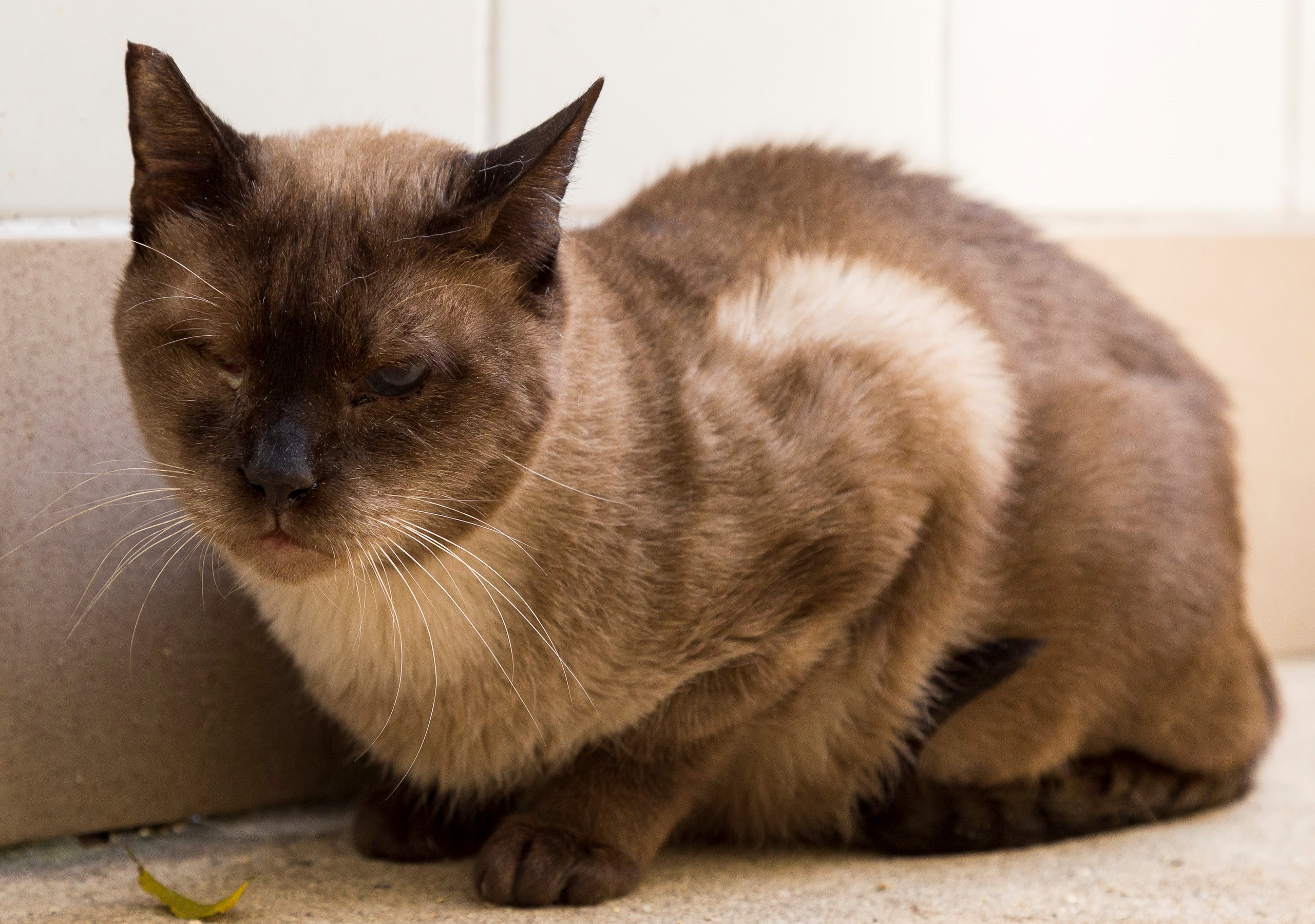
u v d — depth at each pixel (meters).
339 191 0.68
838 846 0.80
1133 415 0.82
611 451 0.72
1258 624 1.06
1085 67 1.00
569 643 0.72
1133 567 0.80
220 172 0.68
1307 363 1.06
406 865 0.76
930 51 0.95
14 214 0.76
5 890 0.73
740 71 0.90
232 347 0.67
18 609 0.76
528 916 0.71
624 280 0.76
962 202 0.85
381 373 0.67
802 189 0.82
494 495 0.70
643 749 0.74
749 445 0.74
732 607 0.73
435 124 0.83
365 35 0.81
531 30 0.85
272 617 0.75
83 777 0.78
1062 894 0.74
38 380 0.76
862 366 0.76
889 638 0.77
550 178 0.68
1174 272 1.01
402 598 0.72
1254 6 1.06
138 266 0.69
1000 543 0.79
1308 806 0.85
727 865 0.77
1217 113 1.06
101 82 0.77
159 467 0.69
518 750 0.74
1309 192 1.11
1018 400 0.79
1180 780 0.83
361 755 0.78
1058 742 0.81
